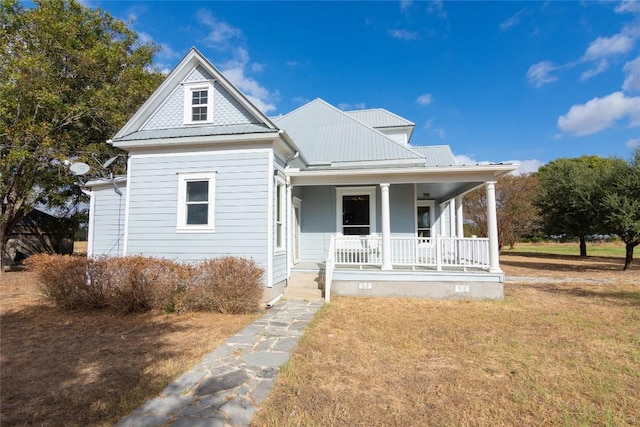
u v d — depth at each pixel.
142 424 2.92
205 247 8.74
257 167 8.66
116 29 18.47
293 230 11.26
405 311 7.79
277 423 2.96
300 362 4.46
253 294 7.47
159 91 9.70
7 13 14.61
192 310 7.38
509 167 9.15
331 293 9.74
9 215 15.29
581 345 5.34
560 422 3.09
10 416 3.07
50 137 14.42
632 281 13.11
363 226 12.24
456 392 3.68
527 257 24.50
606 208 16.12
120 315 7.17
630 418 3.16
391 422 3.05
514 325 6.59
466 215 27.47
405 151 12.89
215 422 2.96
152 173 9.19
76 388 3.66
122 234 11.37
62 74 15.39
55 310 7.61
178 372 4.09
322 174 9.97
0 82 13.52
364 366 4.41
